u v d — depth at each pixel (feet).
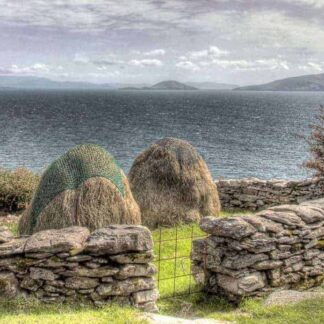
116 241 22.74
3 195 55.11
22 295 22.53
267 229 26.30
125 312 21.49
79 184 34.86
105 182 35.09
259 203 55.31
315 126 54.65
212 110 502.38
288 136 239.09
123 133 250.57
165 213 45.32
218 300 26.07
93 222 33.78
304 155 170.71
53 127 274.77
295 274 27.43
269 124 319.47
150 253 23.36
